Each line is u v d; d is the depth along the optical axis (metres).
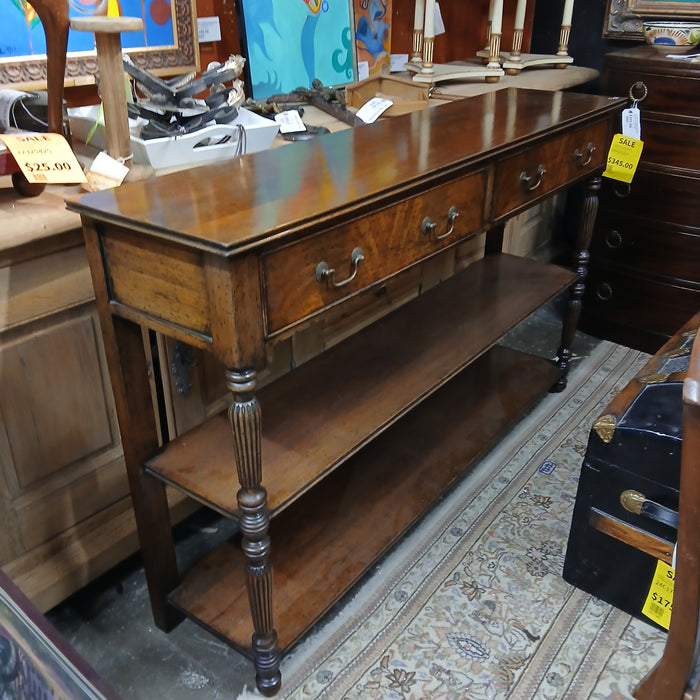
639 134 2.13
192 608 1.46
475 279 2.14
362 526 1.67
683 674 1.03
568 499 1.95
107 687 0.95
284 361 1.84
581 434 2.21
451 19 2.66
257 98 1.99
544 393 2.26
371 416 1.46
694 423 0.80
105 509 1.55
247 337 1.02
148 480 1.35
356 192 1.17
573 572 1.66
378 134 1.62
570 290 2.28
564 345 2.36
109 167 1.34
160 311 1.10
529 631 1.56
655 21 2.63
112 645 1.52
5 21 1.47
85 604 1.62
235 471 1.31
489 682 1.44
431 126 1.71
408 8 2.50
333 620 1.57
